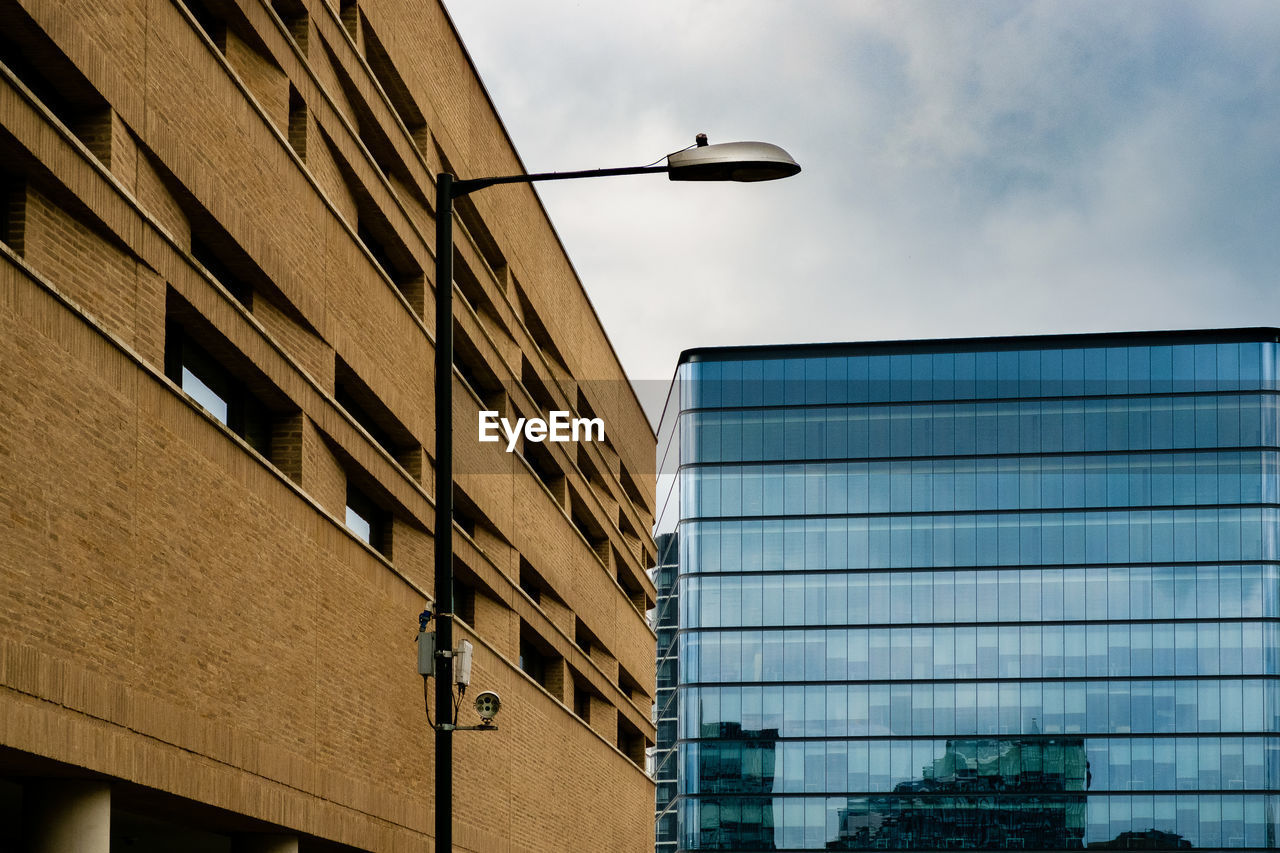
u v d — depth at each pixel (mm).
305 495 20062
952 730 90625
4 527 13133
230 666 17688
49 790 14859
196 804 16922
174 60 17328
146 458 15820
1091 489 92562
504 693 30484
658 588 105438
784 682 92438
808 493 94688
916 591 92688
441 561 14938
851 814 90312
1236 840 87188
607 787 40750
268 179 19875
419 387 26469
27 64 15133
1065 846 88375
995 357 94812
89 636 14523
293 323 21109
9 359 13266
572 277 41500
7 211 14172
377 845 22281
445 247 15805
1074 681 90312
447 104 30000
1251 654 89188
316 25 22594
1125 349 93938
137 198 16531
